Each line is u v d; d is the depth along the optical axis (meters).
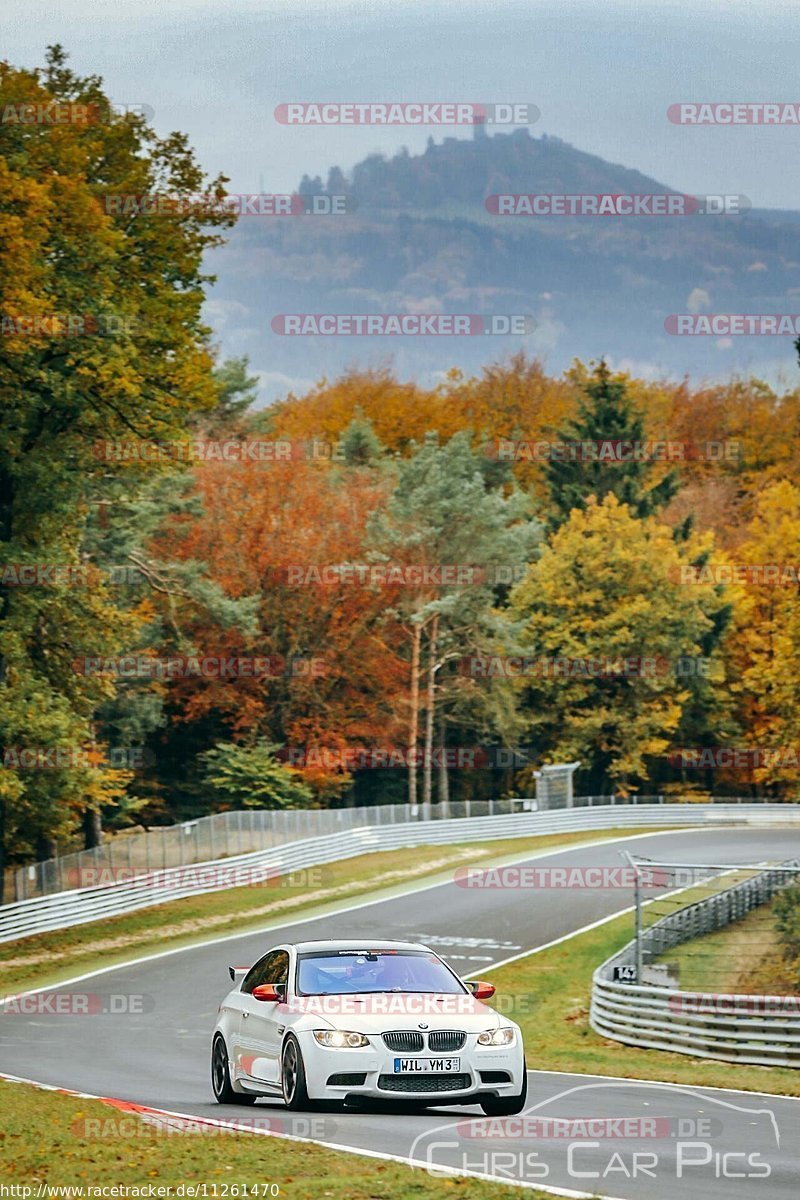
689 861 77.00
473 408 156.25
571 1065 31.81
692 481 152.38
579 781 126.44
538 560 123.12
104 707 91.75
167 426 58.88
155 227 58.62
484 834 92.06
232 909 64.31
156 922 61.25
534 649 116.44
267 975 22.11
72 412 57.72
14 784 56.06
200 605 94.62
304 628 105.94
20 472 57.50
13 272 51.97
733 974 50.22
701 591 117.88
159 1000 44.03
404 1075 19.39
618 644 116.69
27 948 56.00
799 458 152.88
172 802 105.94
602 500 133.12
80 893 61.00
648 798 116.69
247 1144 17.30
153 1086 25.98
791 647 86.06
